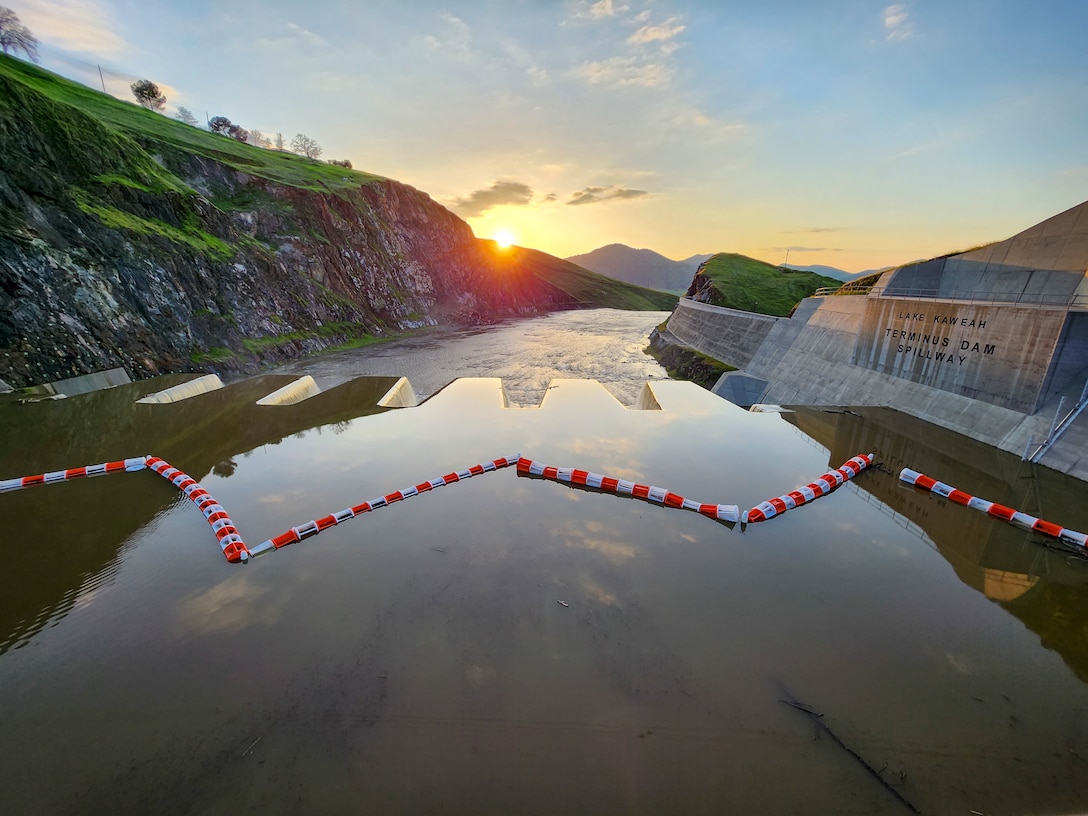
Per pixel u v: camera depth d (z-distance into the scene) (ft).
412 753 18.07
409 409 60.80
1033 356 47.88
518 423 55.31
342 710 19.81
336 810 16.17
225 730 19.03
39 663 22.31
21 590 27.27
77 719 19.52
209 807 16.34
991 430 50.62
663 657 22.65
